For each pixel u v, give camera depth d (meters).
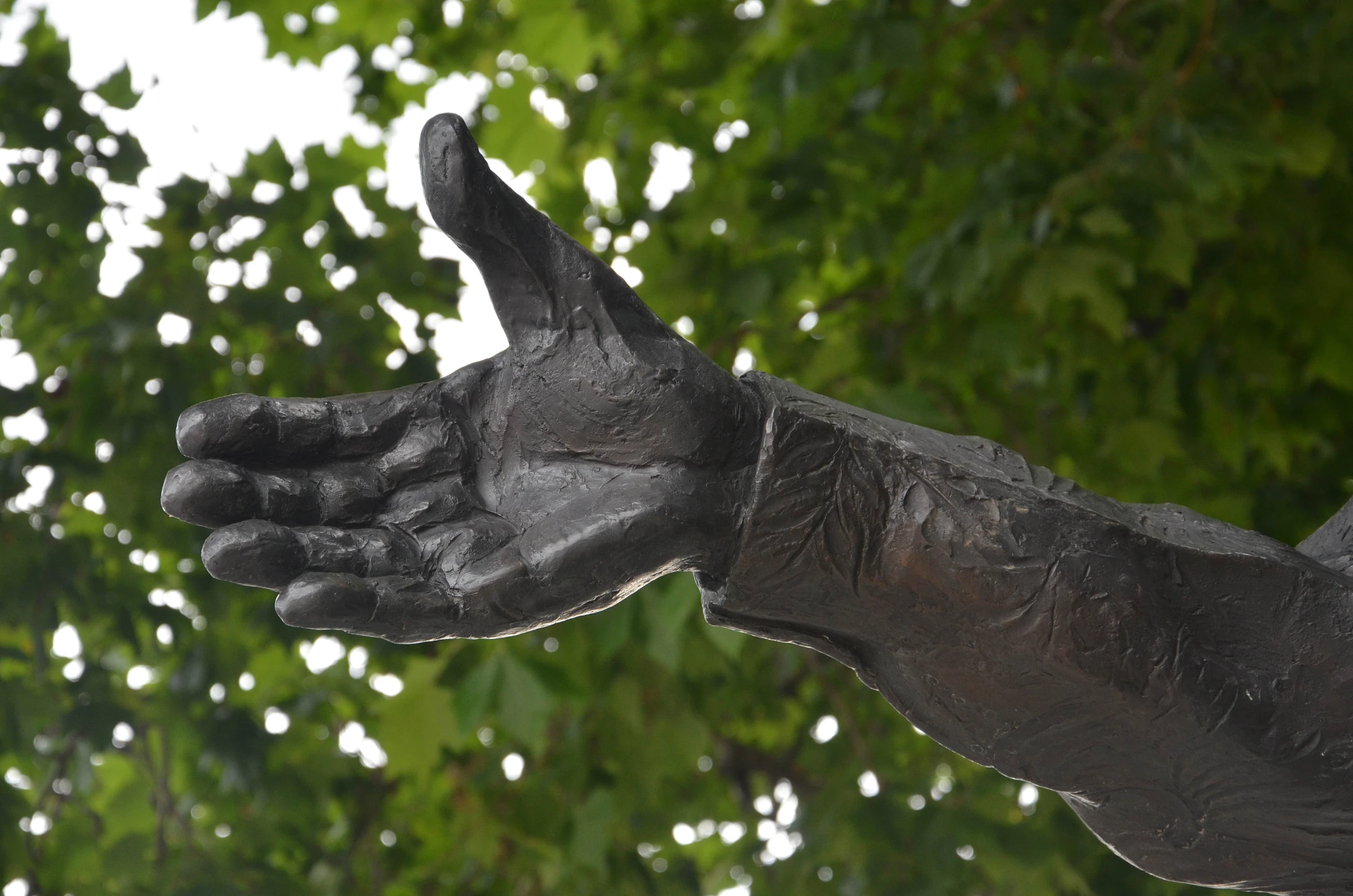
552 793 4.47
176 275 4.23
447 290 4.62
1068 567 1.46
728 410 1.46
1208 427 4.53
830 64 4.06
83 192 4.20
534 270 1.43
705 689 4.65
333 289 4.49
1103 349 4.41
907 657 1.52
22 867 4.07
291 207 4.41
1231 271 4.38
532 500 1.43
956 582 1.47
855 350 4.17
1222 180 3.72
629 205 4.83
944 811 4.45
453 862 4.85
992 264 3.92
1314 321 4.32
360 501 1.40
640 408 1.43
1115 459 4.54
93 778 4.18
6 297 4.30
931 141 4.43
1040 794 4.62
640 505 1.41
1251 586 1.50
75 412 4.29
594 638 4.05
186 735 4.30
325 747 4.54
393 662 4.69
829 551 1.46
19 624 4.14
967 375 4.46
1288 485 4.69
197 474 1.34
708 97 4.80
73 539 4.23
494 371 1.48
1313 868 1.57
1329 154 3.90
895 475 1.48
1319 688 1.49
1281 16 3.94
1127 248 4.12
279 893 4.29
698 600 3.33
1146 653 1.46
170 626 4.37
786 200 4.24
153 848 4.25
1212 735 1.48
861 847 4.51
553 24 4.82
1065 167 4.04
